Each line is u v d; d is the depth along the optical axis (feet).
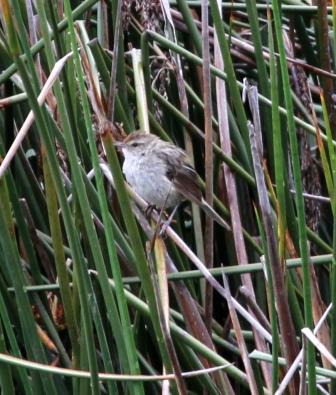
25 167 30.78
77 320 26.68
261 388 26.35
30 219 29.89
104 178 30.68
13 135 32.55
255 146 22.86
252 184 31.32
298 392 24.61
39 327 28.96
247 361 24.93
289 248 28.86
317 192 33.76
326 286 34.09
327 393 25.76
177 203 32.35
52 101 30.81
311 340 21.76
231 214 30.60
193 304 27.43
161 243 25.23
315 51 40.47
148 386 29.40
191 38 35.04
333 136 34.73
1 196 25.58
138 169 31.63
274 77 22.33
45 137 22.39
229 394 26.99
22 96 28.66
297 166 21.90
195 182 31.65
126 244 28.17
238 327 25.41
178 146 34.60
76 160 22.13
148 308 25.18
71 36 21.42
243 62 38.32
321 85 34.40
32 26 31.22
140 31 35.17
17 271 24.71
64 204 22.71
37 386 25.68
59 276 26.09
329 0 38.40
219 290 25.94
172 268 27.58
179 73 33.45
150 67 34.22
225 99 32.24
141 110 31.14
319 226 36.35
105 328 29.58
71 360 29.53
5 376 24.68
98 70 31.19
